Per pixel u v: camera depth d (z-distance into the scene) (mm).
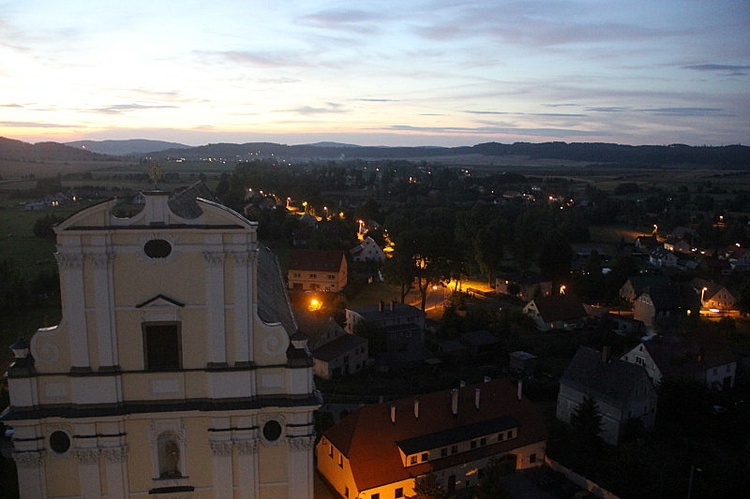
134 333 22734
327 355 66375
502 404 47719
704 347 64875
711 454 50500
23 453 22422
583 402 51312
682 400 56688
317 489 42188
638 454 45000
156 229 22109
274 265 43156
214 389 23203
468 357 73375
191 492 23781
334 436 42250
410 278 89062
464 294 100438
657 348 64562
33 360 22391
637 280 98625
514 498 41719
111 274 22219
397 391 62188
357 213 165500
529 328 85625
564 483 44219
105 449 22859
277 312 28906
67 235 21578
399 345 74188
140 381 22953
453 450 43250
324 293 96188
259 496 24344
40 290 87125
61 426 22672
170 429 23250
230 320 23156
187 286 22781
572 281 104750
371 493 39219
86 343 22391
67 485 23141
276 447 24109
